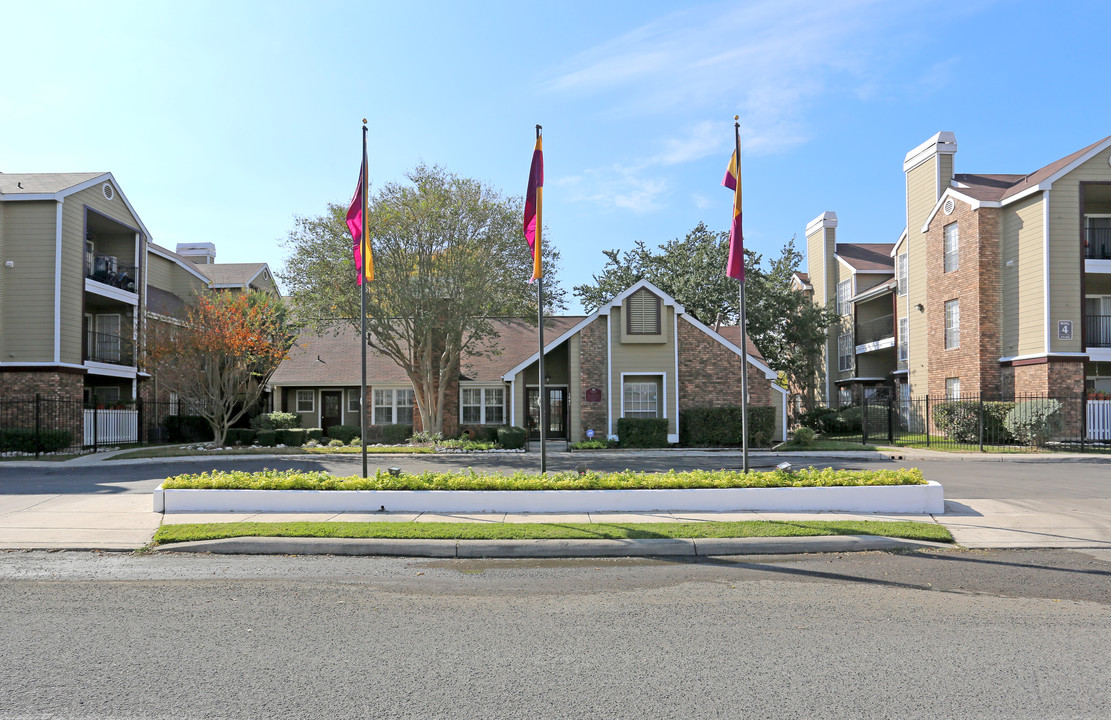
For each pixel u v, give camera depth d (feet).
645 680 15.71
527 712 14.06
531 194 41.01
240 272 119.65
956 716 13.84
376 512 36.83
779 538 30.09
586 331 82.94
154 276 105.60
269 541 29.68
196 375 75.10
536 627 19.69
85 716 13.84
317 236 76.84
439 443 78.89
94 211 82.74
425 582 24.88
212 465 64.69
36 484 49.78
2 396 74.74
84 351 80.02
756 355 96.22
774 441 84.38
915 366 104.47
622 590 23.79
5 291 75.31
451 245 76.18
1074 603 22.00
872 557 28.63
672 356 81.97
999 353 86.89
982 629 19.35
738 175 40.96
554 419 92.02
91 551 29.53
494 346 89.25
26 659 17.01
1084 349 79.15
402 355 82.43
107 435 81.56
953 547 30.09
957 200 92.07
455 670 16.34
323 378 96.17
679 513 36.29
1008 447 77.30
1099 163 79.66
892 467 62.13
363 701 14.58
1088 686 15.30
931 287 98.53
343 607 21.70
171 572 26.25
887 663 16.72
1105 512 37.01
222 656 17.25
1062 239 79.77
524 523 33.04
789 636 18.80
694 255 120.57
